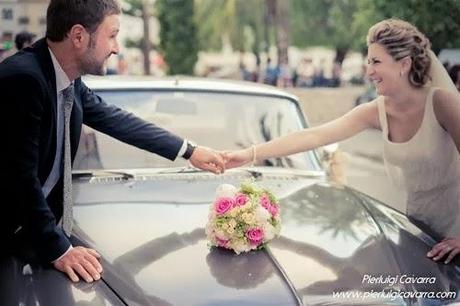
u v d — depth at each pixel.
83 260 3.44
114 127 4.45
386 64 4.16
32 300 3.19
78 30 3.65
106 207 4.21
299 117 5.68
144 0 31.23
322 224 4.10
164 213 4.14
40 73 3.62
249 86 5.83
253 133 5.49
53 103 3.71
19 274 3.44
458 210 4.45
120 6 3.80
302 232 3.95
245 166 5.12
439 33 6.11
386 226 4.18
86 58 3.72
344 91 16.00
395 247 3.85
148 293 3.20
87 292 3.22
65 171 3.91
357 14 8.93
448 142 4.31
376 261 3.64
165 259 3.51
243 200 3.64
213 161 4.57
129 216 4.08
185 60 32.31
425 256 3.82
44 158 3.78
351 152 6.83
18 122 3.52
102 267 3.44
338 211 4.37
